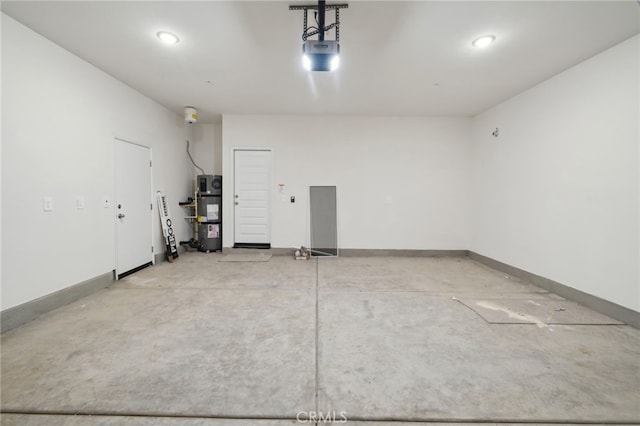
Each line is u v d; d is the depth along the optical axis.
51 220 2.64
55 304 2.66
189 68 3.23
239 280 3.61
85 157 3.03
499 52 2.81
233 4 2.16
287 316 2.54
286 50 2.84
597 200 2.77
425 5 2.15
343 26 2.42
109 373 1.71
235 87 3.79
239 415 1.41
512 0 2.07
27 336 2.15
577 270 2.96
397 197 5.16
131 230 3.82
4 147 2.25
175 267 4.24
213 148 5.76
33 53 2.47
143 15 2.28
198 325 2.35
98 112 3.21
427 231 5.16
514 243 3.92
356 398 1.53
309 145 5.14
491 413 1.43
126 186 3.71
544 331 2.29
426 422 1.38
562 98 3.18
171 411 1.42
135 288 3.28
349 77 3.45
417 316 2.56
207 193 5.23
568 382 1.66
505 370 1.77
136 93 3.91
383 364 1.83
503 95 3.95
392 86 3.70
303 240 5.18
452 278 3.78
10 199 2.29
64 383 1.61
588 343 2.11
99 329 2.27
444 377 1.70
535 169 3.57
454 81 3.52
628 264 2.48
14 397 1.50
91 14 2.25
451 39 2.60
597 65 2.78
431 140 5.11
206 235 5.27
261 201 5.25
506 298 3.04
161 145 4.55
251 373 1.73
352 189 5.16
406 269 4.24
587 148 2.88
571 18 2.26
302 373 1.73
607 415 1.42
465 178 5.12
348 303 2.86
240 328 2.30
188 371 1.74
